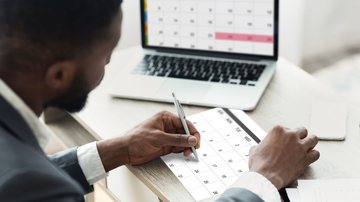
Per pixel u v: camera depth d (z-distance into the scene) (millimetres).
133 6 1743
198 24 1317
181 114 1033
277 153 949
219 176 970
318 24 1973
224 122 1103
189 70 1294
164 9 1331
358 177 950
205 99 1185
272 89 1214
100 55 827
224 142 1048
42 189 711
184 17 1323
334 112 1121
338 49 2055
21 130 750
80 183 1036
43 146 834
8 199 689
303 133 996
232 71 1273
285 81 1239
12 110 747
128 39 1775
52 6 743
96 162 1027
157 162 1020
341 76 1999
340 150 1021
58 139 1243
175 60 1338
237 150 1025
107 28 804
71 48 780
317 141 993
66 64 794
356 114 1117
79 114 1179
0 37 755
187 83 1248
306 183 935
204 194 934
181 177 974
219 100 1177
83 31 776
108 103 1212
